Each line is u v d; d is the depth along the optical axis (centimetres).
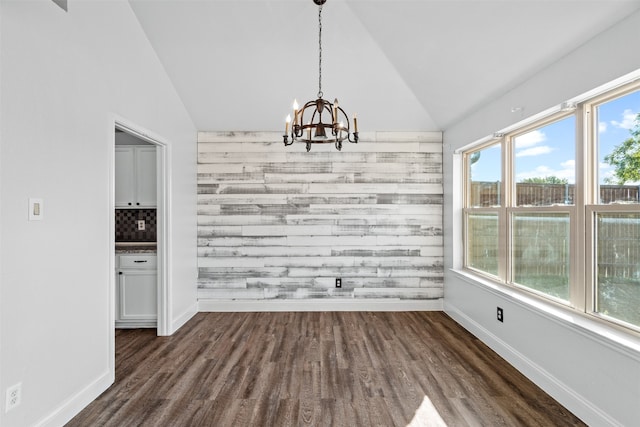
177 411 218
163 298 355
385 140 441
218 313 430
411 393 238
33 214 185
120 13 270
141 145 395
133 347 321
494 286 312
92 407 222
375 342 332
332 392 239
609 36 189
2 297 168
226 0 283
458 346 321
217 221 440
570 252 235
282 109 404
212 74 355
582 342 206
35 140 187
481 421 206
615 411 184
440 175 441
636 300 190
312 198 440
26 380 181
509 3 209
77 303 218
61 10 206
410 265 441
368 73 356
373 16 288
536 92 252
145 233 439
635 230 191
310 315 421
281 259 440
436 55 294
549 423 204
